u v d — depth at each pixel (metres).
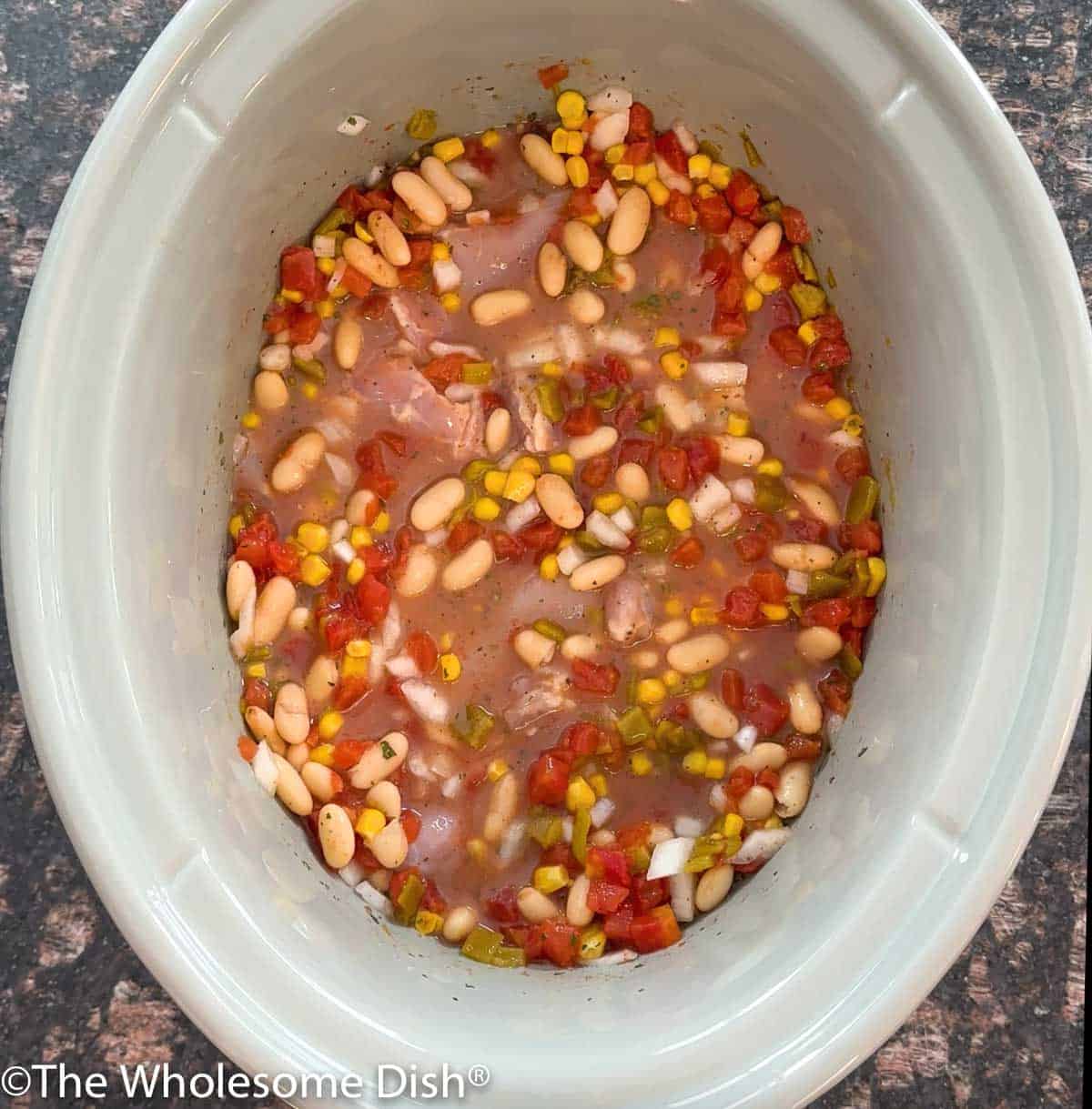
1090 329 0.38
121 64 0.47
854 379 0.45
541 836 0.44
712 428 0.45
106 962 0.47
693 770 0.44
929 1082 0.48
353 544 0.44
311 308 0.45
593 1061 0.37
